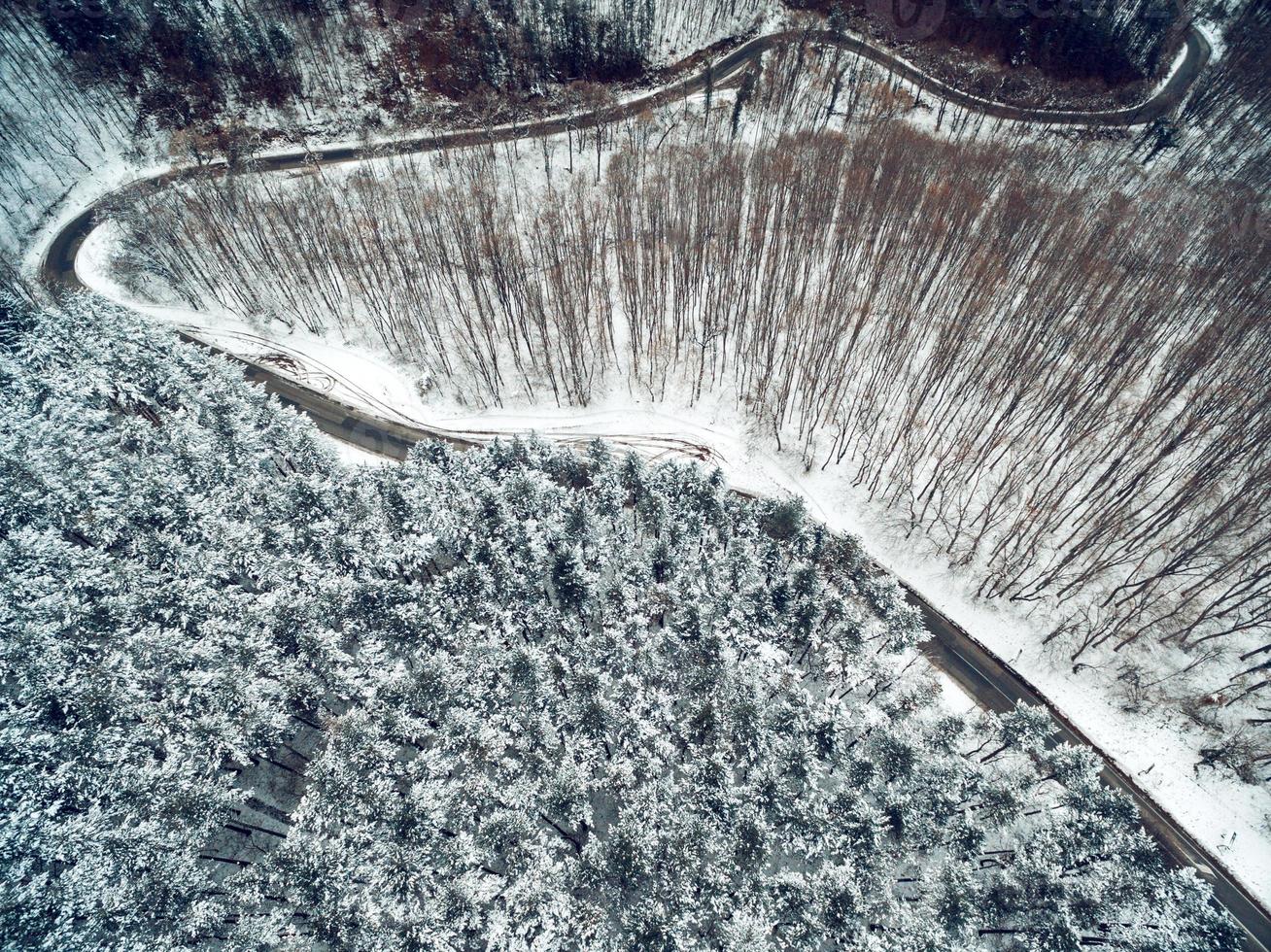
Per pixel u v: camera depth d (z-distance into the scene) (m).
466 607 67.12
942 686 71.94
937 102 137.38
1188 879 53.91
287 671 61.69
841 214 111.44
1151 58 138.50
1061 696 72.06
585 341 105.00
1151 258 105.38
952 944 52.09
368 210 115.44
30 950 49.81
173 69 134.38
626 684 65.06
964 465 88.88
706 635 64.38
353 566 70.00
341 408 97.62
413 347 105.00
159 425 86.31
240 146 125.75
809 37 146.25
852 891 52.94
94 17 134.25
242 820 62.72
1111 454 89.38
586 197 121.69
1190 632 75.38
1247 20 143.00
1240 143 126.56
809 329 102.62
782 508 74.19
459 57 139.00
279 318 107.75
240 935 51.03
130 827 54.84
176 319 107.00
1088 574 77.31
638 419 97.38
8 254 111.94
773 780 58.25
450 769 60.00
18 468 70.06
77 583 65.31
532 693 63.47
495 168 125.31
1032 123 133.12
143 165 127.19
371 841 55.84
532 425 96.75
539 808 59.78
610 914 55.28
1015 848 58.59
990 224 110.12
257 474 76.44
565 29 138.50
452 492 74.56
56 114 127.69
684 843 55.06
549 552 71.62
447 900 52.91
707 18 150.12
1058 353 92.50
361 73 138.00
